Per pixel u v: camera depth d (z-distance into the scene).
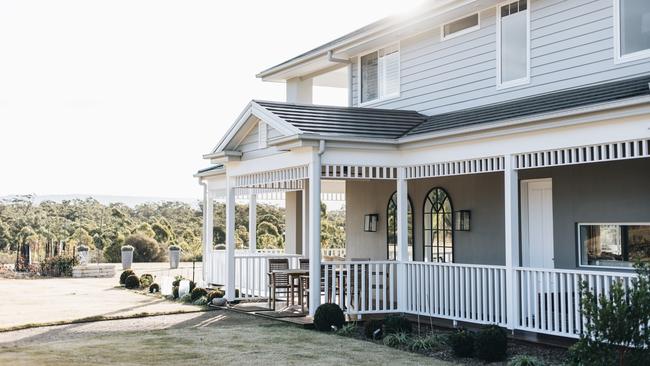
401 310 14.50
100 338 12.66
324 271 14.70
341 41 18.22
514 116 12.13
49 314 16.03
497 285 12.46
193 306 17.56
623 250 12.31
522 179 14.20
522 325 11.89
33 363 10.29
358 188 19.02
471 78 15.50
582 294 9.46
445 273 13.61
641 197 11.93
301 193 21.70
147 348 11.55
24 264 31.91
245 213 45.78
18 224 43.94
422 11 15.67
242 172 17.09
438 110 16.30
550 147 11.45
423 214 16.89
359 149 14.21
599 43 12.75
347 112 15.71
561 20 13.50
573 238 13.08
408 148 14.30
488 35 15.11
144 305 17.94
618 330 8.29
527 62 14.13
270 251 24.05
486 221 15.04
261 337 12.63
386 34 17.00
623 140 10.38
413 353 11.20
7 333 13.44
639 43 12.12
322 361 10.43
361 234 18.89
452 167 13.45
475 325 13.49
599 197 12.64
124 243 40.31
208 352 11.16
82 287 23.86
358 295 15.41
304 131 13.81
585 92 12.03
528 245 14.21
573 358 8.90
